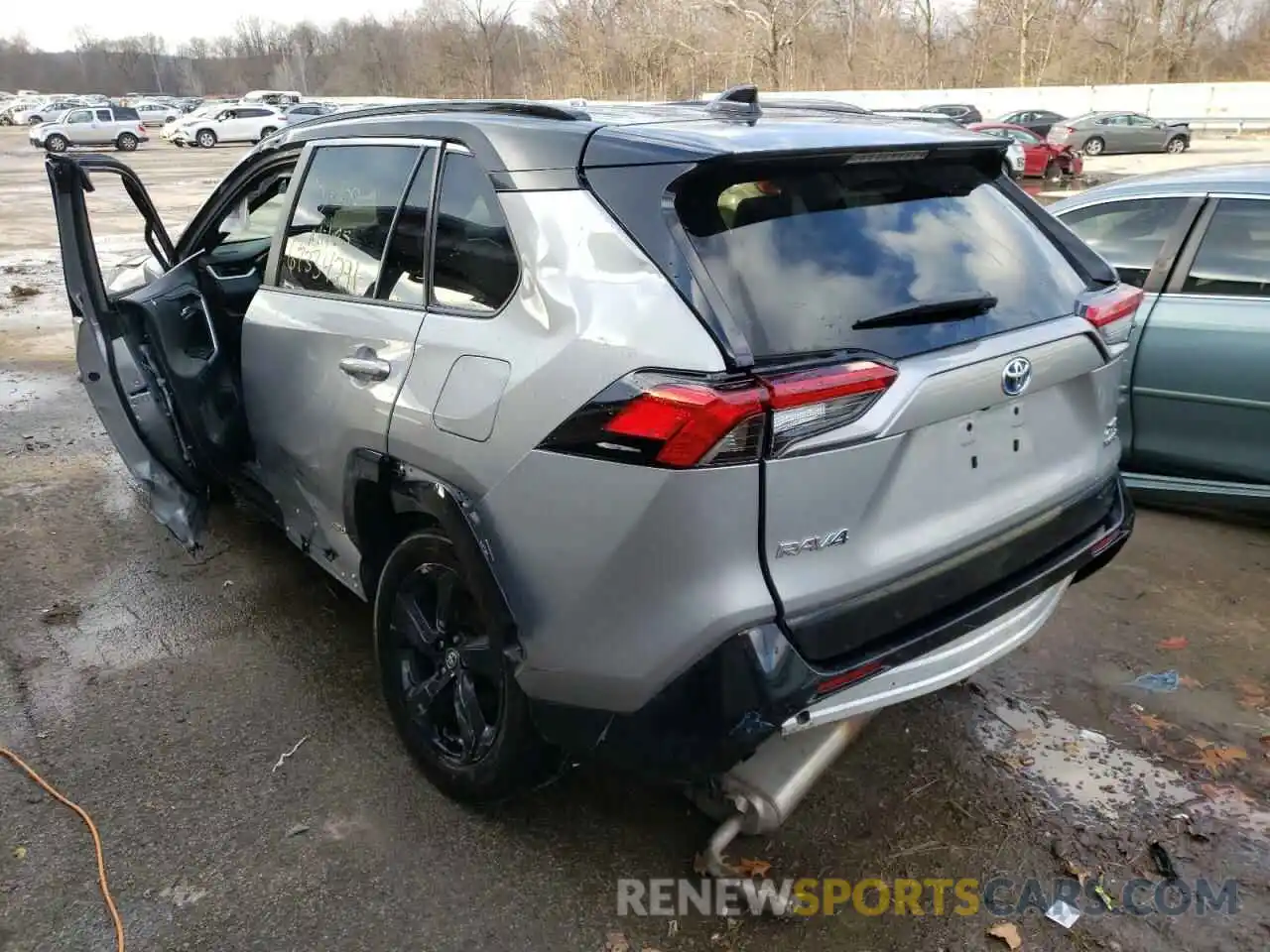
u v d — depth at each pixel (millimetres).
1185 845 2676
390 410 2662
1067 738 3117
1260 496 4316
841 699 2111
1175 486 4566
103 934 2404
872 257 2289
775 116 2664
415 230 2764
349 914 2459
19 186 23344
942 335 2229
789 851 2658
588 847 2672
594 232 2201
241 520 4812
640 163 2195
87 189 3611
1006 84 53344
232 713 3291
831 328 2117
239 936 2398
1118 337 2713
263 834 2730
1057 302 2582
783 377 1962
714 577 2006
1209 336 4320
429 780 2883
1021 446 2471
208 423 3879
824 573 2096
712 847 2512
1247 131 37031
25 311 9984
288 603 4016
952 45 54344
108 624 3857
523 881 2559
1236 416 4309
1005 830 2732
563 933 2402
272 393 3363
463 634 2713
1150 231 4648
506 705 2496
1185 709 3262
